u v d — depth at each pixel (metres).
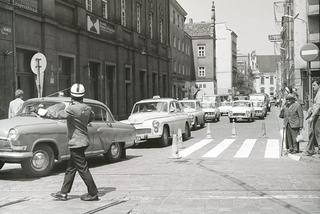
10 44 17.14
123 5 33.09
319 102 12.42
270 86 166.75
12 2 17.27
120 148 13.49
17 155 9.87
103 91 28.36
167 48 46.50
